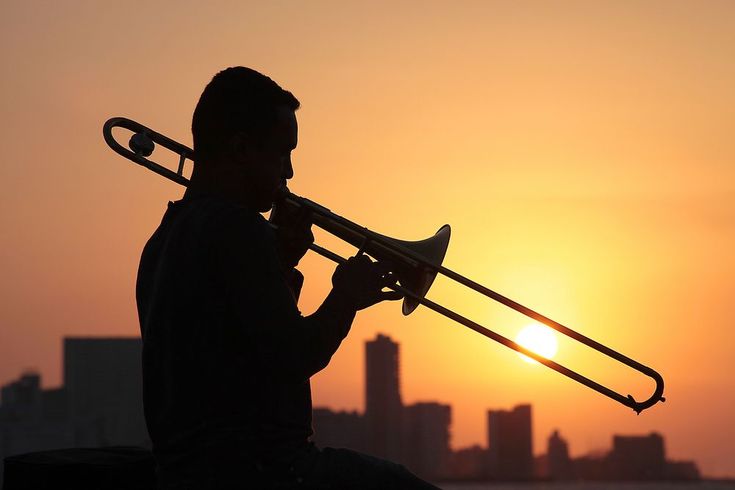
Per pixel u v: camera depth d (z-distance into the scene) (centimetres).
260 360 730
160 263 757
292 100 783
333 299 744
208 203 752
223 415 727
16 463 830
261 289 719
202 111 770
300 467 742
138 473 834
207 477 721
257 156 764
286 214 900
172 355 737
